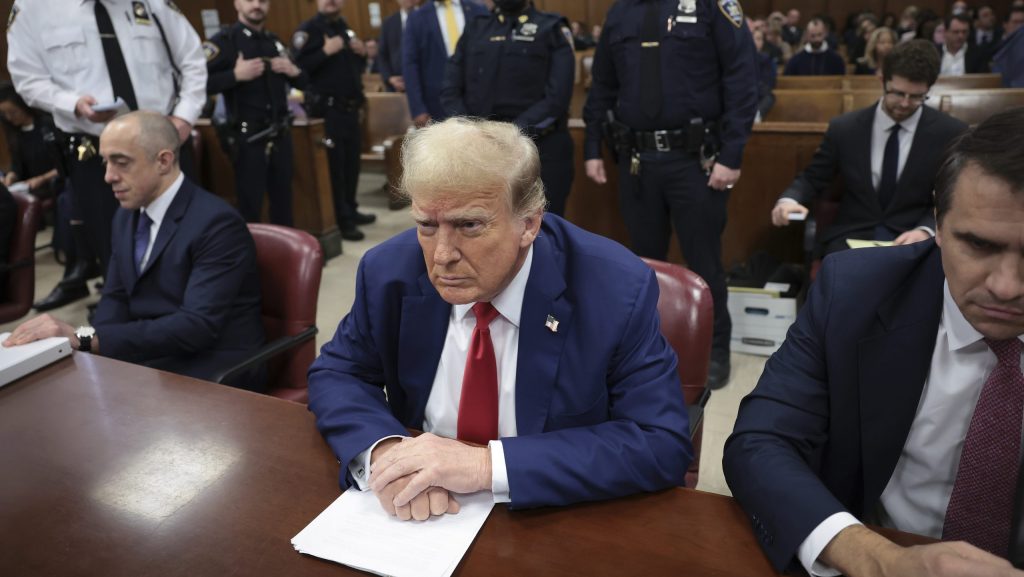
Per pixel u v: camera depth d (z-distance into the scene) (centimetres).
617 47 270
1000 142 75
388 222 538
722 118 261
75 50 287
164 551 93
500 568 88
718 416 258
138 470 110
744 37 250
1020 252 76
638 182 279
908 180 259
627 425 107
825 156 279
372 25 1102
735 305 305
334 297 388
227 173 468
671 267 150
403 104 584
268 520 98
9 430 122
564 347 112
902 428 101
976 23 873
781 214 273
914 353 99
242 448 115
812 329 108
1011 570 72
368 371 128
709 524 95
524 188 96
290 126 407
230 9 773
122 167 185
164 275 193
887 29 537
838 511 87
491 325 114
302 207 445
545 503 98
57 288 394
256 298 198
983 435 94
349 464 107
